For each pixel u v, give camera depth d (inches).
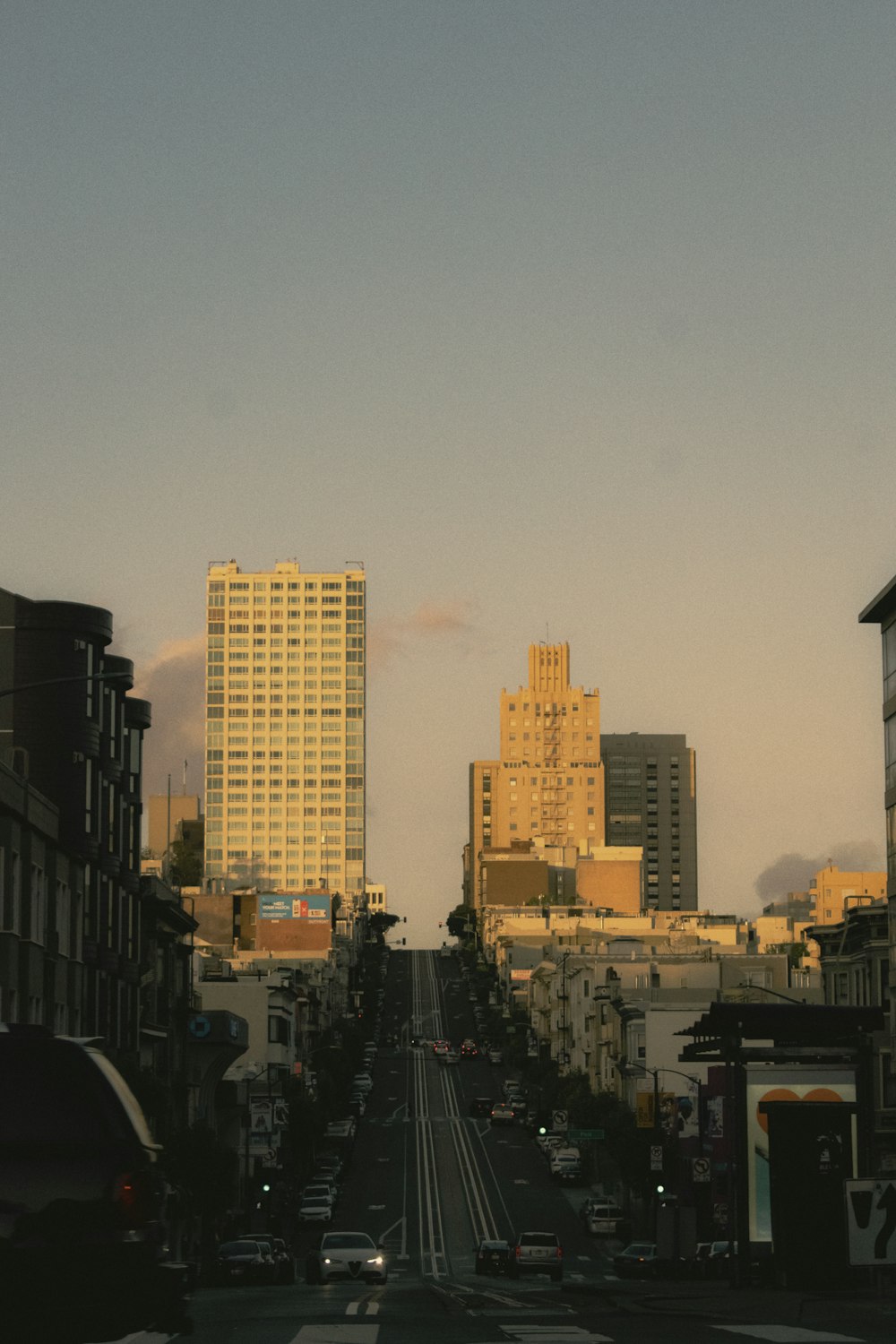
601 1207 4220.0
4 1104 447.5
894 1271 989.8
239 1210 4067.4
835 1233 1343.5
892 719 2945.4
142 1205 448.8
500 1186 5137.8
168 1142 3085.6
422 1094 7691.9
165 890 3521.2
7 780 2151.8
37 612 2701.8
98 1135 449.1
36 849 2346.2
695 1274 2699.3
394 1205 4739.2
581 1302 1306.6
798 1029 1668.3
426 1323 903.1
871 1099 1658.5
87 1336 442.0
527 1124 6510.8
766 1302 1088.2
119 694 3053.6
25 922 2274.9
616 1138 4436.5
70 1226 440.1
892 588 2874.0
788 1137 1353.3
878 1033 2918.3
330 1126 5698.8
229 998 5137.8
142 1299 444.5
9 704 2659.9
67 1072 452.1
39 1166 443.2
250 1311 1139.9
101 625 2768.2
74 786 2659.9
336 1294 1734.7
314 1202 4367.6
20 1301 435.2
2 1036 452.4
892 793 2940.5
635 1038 5032.0
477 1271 2972.4
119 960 2984.7
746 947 7608.3
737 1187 1656.0
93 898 2802.7
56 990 2461.9
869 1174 1649.9
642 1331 802.2
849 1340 684.7
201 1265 3230.8
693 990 5329.7
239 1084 4392.2
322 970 7839.6
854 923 3454.7
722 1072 4020.7
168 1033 3538.4
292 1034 5511.8
